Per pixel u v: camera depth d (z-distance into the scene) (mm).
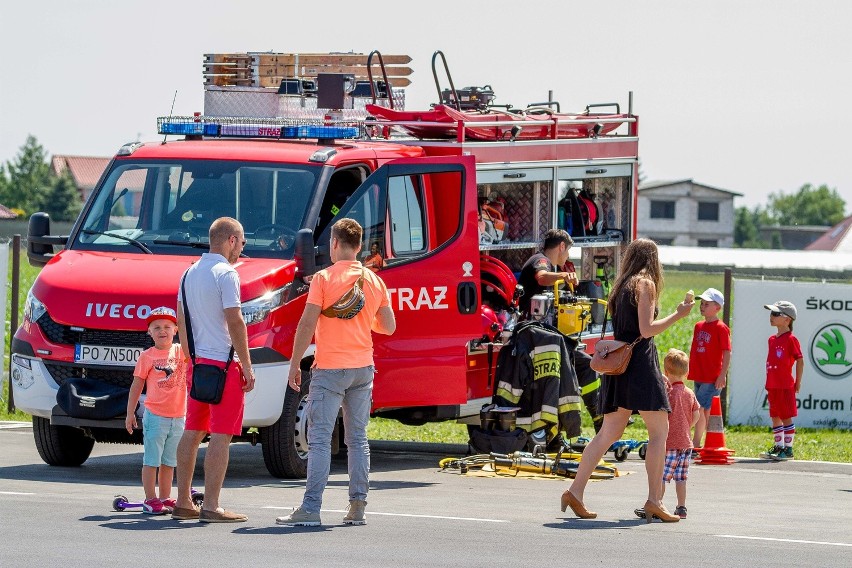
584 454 18000
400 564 14141
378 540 15586
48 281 21281
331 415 16609
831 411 32531
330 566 13930
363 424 16891
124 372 20641
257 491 19859
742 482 22844
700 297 22234
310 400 16688
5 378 32312
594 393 25312
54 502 17812
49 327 21000
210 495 16594
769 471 24625
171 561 13922
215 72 28516
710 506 19719
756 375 32688
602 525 17375
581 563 14547
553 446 24562
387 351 22625
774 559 15141
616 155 29297
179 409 17203
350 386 16797
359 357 16734
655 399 17734
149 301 20547
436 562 14312
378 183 22672
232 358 16609
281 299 20938
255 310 20625
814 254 153625
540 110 28500
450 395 23375
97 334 20719
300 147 23188
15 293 30578
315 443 16562
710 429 25922
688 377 27219
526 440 24250
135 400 17219
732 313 33781
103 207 22688
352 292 16609
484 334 24656
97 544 14750
